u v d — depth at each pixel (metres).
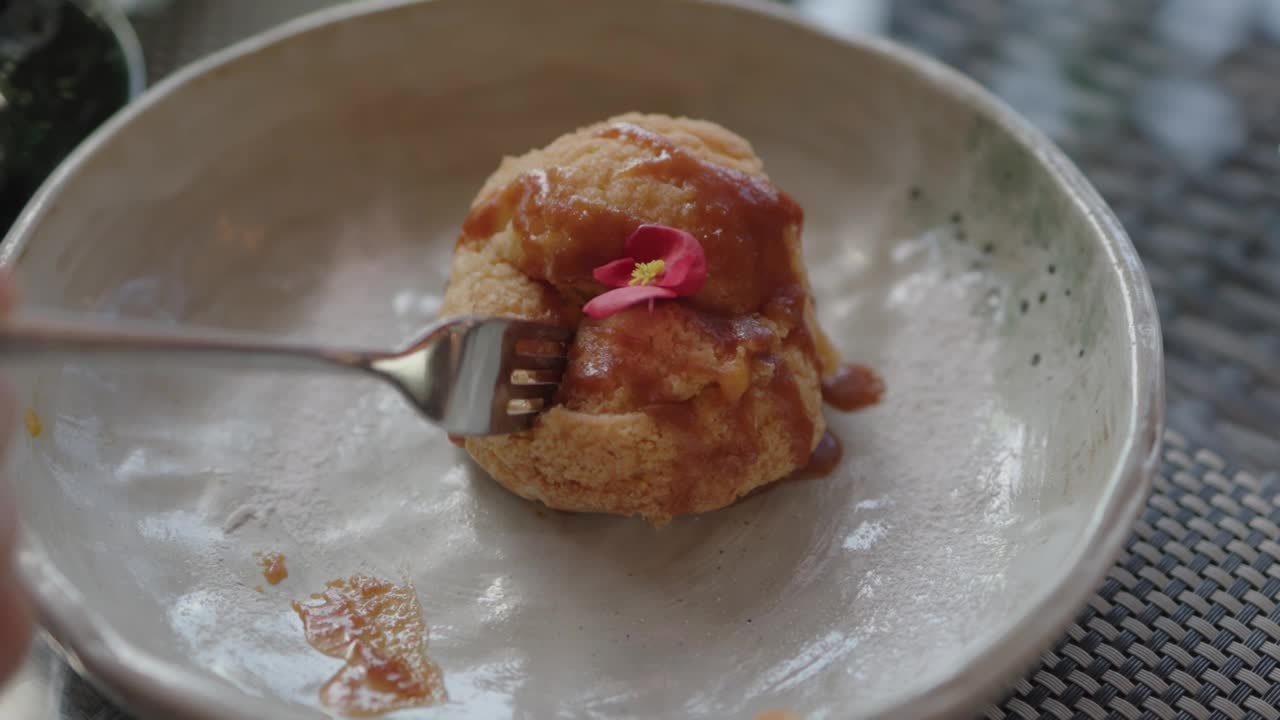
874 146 0.33
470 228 0.30
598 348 0.28
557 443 0.27
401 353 0.24
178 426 0.29
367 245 0.32
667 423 0.27
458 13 0.32
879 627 0.26
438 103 0.33
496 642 0.26
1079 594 0.24
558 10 0.32
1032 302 0.30
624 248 0.28
